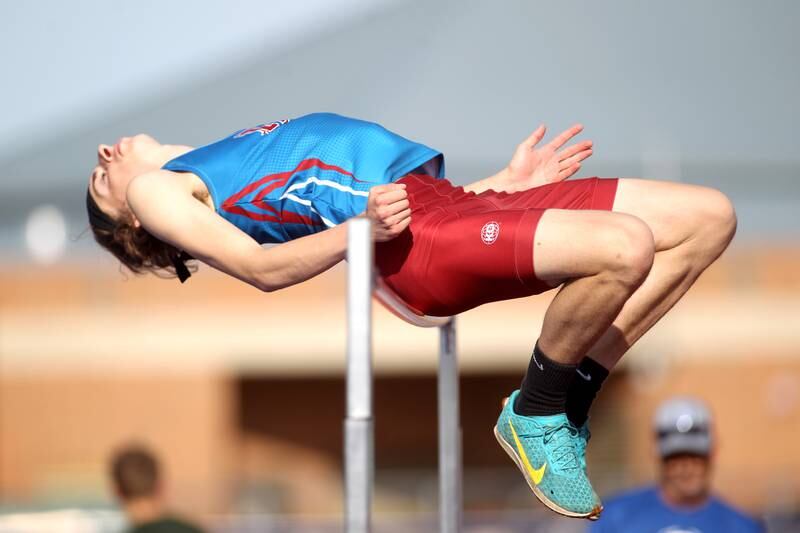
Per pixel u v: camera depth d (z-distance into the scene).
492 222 8.69
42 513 24.72
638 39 47.03
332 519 25.14
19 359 44.72
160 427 44.41
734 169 43.19
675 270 9.30
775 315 43.66
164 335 44.56
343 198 9.63
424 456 44.97
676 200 9.34
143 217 9.50
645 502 17.58
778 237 44.03
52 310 44.88
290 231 9.95
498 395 44.75
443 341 10.65
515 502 27.70
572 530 23.89
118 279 44.97
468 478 27.86
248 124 46.03
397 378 45.16
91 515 23.34
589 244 8.23
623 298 8.27
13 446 44.38
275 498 28.62
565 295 8.42
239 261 9.03
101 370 44.62
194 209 9.36
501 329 43.19
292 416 45.44
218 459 44.25
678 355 43.41
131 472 18.09
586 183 9.61
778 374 43.50
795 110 44.34
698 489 17.36
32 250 45.19
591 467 38.66
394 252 9.03
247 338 44.47
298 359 44.44
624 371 43.19
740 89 45.50
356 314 7.46
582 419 9.12
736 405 43.56
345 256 8.51
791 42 46.72
